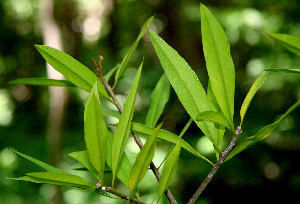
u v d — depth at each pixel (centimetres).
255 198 263
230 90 57
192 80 59
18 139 380
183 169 254
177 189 259
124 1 306
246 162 268
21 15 359
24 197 296
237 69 268
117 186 266
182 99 59
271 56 245
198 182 257
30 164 329
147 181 230
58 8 273
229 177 262
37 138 376
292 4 251
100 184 56
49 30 245
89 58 339
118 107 63
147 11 310
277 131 256
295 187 257
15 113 426
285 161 264
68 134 343
